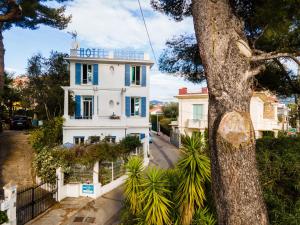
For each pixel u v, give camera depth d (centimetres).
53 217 1112
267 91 874
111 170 1603
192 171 542
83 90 2430
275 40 614
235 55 407
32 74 2662
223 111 403
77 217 1127
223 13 417
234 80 403
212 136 414
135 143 2006
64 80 2720
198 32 432
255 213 384
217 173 405
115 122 2269
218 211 411
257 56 417
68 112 2352
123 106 2334
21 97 3253
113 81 2461
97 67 2441
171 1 752
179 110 3394
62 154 1440
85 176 1443
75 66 2422
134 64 2488
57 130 2128
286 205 504
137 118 2409
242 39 423
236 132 382
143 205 616
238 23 436
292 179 549
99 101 2447
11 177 1515
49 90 2542
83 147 1490
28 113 3834
